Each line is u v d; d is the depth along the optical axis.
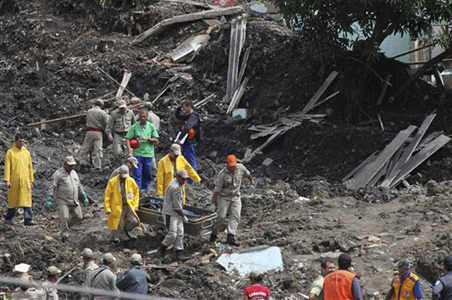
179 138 61.12
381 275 44.31
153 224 50.66
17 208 57.50
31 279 38.47
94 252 50.06
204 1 99.25
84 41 93.06
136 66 87.44
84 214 59.22
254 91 82.81
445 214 51.56
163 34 92.88
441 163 65.38
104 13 96.75
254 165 72.56
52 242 51.44
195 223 48.66
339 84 76.69
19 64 92.06
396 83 78.06
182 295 43.59
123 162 69.44
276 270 45.94
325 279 34.31
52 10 99.38
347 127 73.69
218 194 49.94
